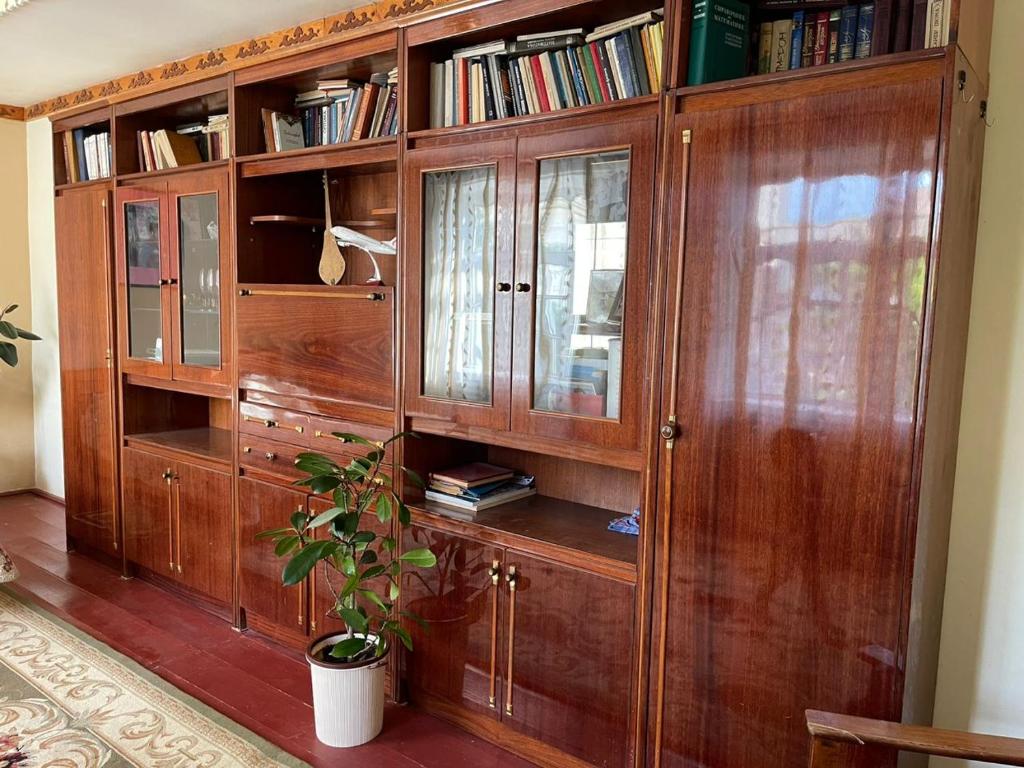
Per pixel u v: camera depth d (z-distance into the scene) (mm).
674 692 1845
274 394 2809
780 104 1589
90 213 3537
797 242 1583
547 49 2092
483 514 2318
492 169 2145
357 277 2984
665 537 1831
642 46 1889
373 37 2404
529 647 2141
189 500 3188
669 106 1760
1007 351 1749
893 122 1459
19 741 2227
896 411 1488
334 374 2594
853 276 1520
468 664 2295
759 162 1624
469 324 2238
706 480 1753
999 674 1814
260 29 2832
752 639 1713
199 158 3311
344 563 2223
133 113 3350
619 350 1914
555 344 2045
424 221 2312
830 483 1579
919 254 1442
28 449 4801
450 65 2301
